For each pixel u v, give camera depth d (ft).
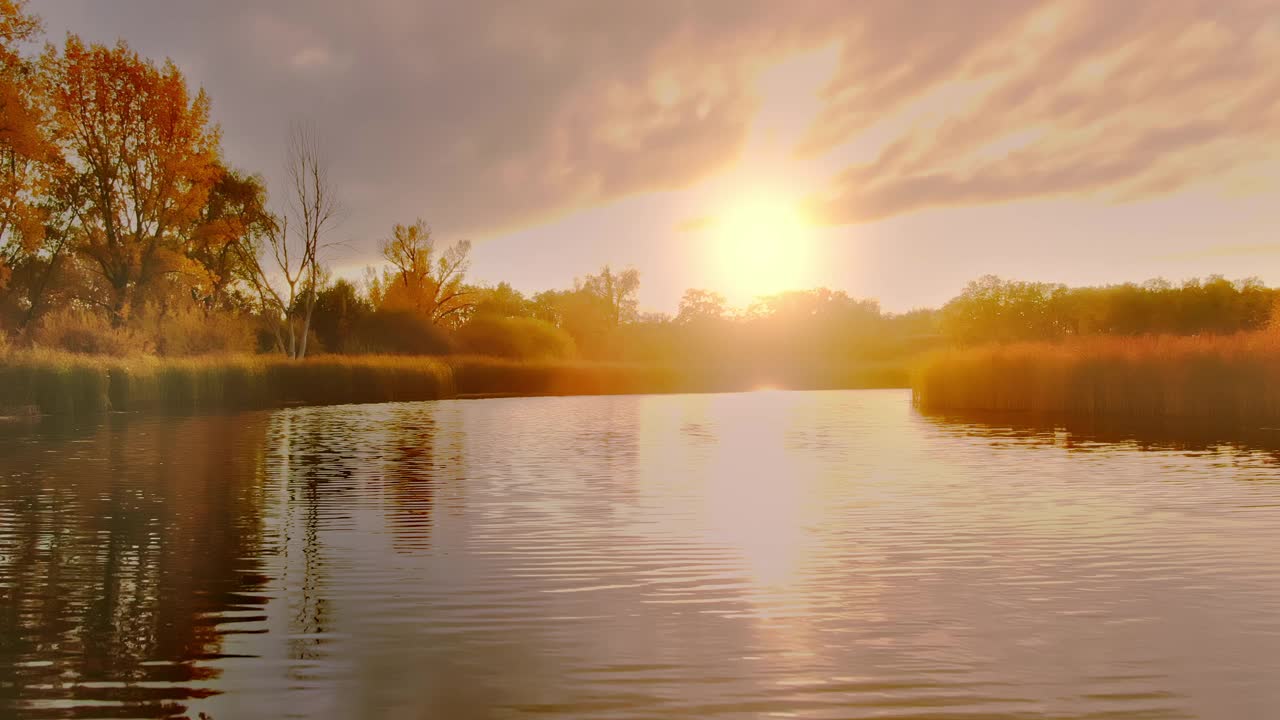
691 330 298.15
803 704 16.29
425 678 17.57
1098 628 20.66
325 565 26.73
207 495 40.04
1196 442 64.03
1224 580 24.86
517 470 48.96
